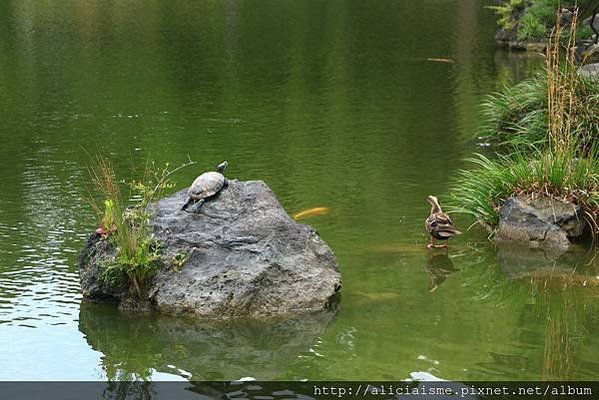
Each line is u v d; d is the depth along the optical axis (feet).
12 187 47.29
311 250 32.96
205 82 80.28
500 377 26.50
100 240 33.32
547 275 35.17
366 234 39.47
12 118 65.67
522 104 55.11
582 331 29.84
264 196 34.37
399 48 100.12
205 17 131.85
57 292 33.12
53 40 107.14
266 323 30.58
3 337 29.45
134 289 31.96
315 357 28.07
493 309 31.71
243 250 32.17
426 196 45.09
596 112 46.34
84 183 48.01
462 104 68.74
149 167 51.11
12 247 37.68
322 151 54.95
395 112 66.69
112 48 100.83
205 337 29.66
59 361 27.96
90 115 66.49
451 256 37.17
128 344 29.17
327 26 121.08
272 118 65.21
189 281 31.53
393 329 29.99
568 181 39.83
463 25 119.96
